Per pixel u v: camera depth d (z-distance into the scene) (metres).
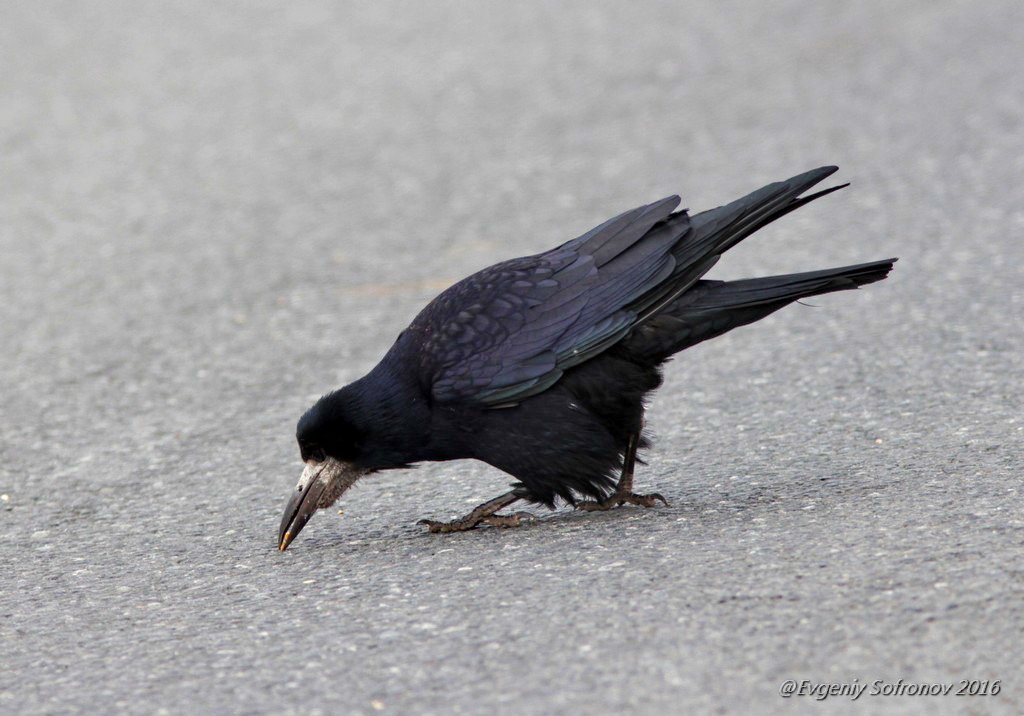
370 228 19.50
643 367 9.21
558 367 8.95
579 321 8.99
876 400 11.07
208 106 27.08
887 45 26.55
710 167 20.58
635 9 32.53
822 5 30.77
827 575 7.29
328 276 17.41
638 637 6.77
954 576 7.07
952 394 10.91
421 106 26.23
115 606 8.19
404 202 20.69
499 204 20.09
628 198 19.53
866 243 16.17
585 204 19.52
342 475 9.31
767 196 9.19
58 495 10.89
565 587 7.59
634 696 6.17
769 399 11.55
